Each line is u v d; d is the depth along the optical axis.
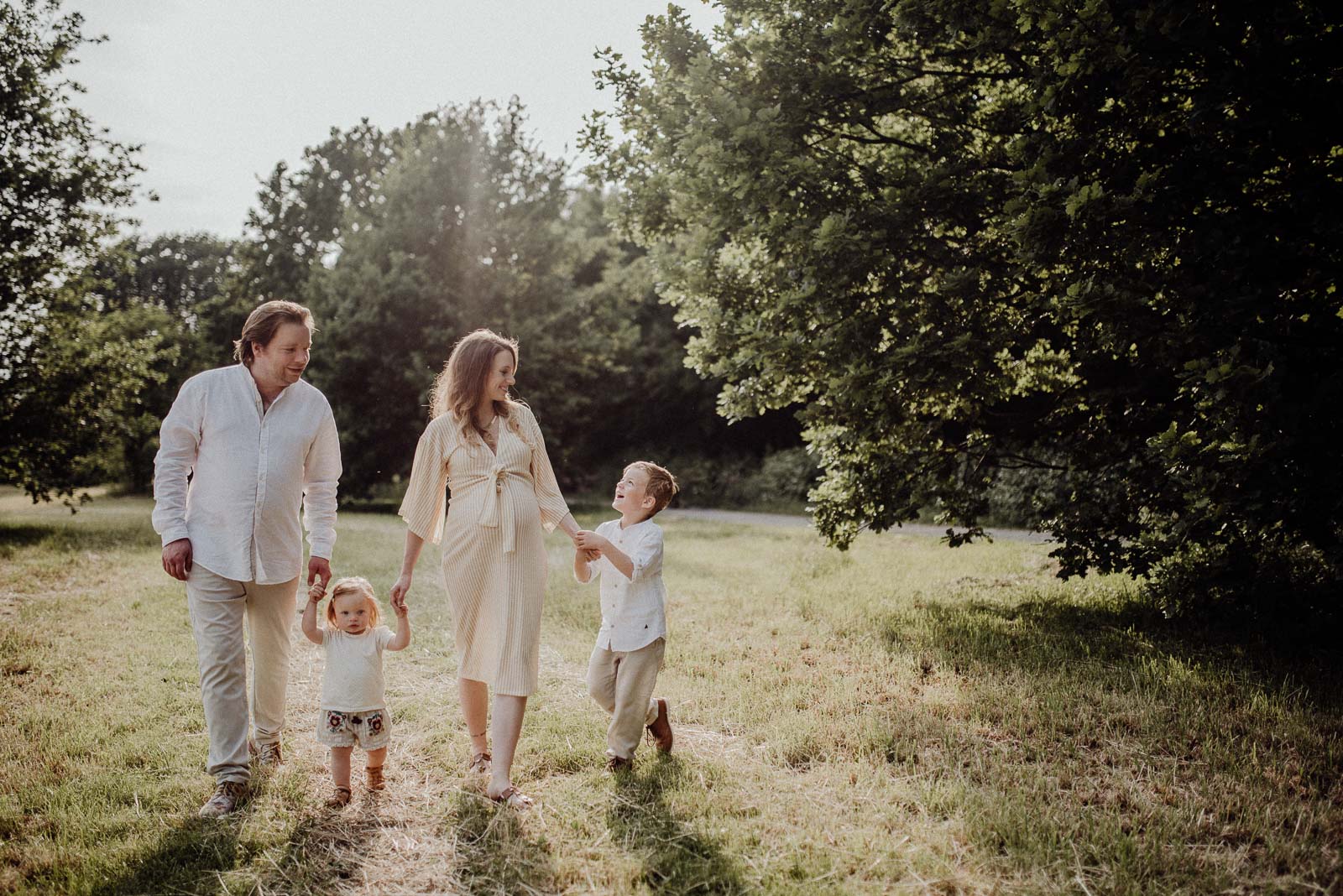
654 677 3.86
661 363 31.16
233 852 3.09
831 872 2.96
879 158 8.52
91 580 8.64
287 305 3.72
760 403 8.57
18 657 5.52
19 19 15.53
